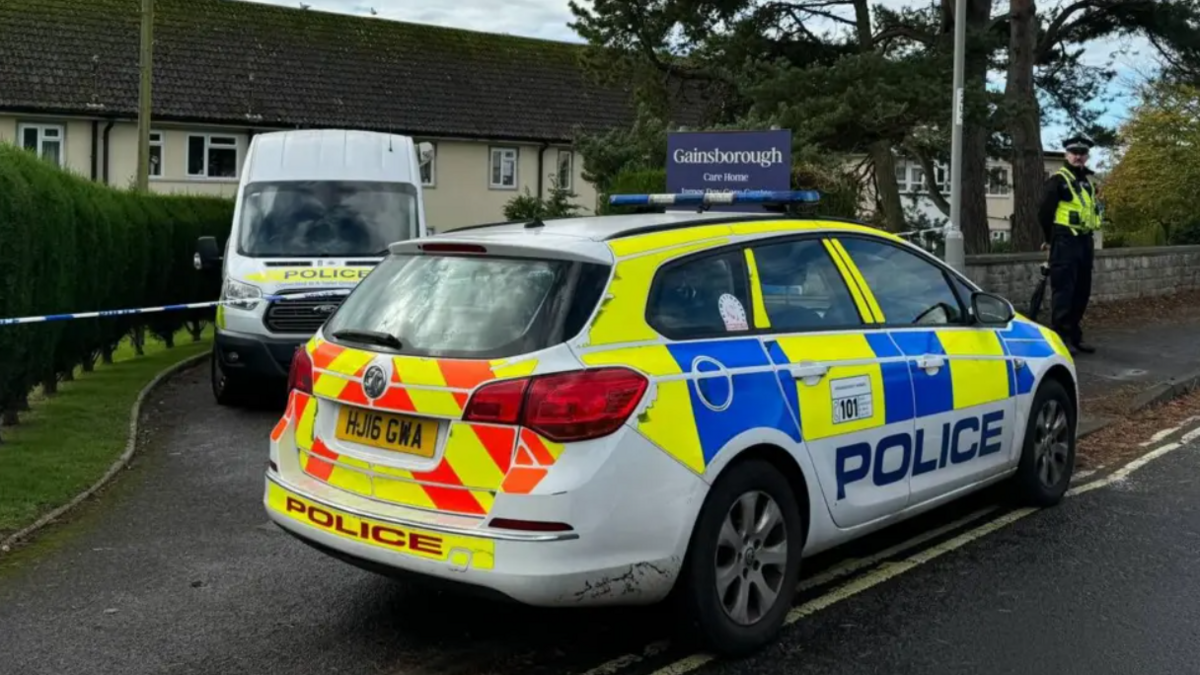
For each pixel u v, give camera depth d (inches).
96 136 1110.4
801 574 214.1
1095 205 482.9
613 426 155.0
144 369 505.4
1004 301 241.3
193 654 175.0
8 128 1074.1
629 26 750.5
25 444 321.7
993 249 971.3
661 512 158.6
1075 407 268.8
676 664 170.7
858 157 751.7
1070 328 486.9
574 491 151.2
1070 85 884.0
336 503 168.9
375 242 421.4
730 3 733.3
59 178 404.2
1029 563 219.0
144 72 762.2
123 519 251.4
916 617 190.4
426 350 167.0
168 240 588.7
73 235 392.2
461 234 189.9
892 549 229.5
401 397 164.2
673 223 185.3
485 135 1315.2
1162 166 1125.1
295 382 186.2
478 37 1450.5
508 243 173.0
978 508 259.3
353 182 440.5
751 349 177.9
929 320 224.1
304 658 173.6
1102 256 660.7
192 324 668.1
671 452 160.2
